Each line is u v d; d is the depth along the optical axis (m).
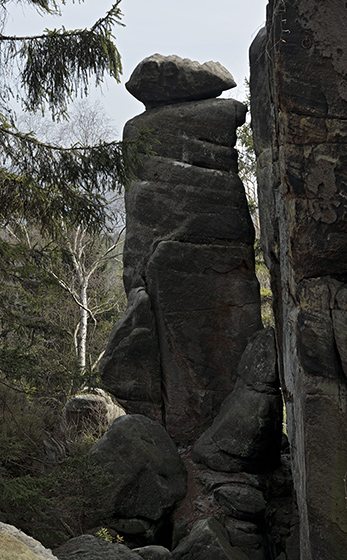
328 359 5.40
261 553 7.12
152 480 7.69
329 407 5.35
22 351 6.00
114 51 5.28
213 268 9.55
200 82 9.89
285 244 6.39
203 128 9.71
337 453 5.28
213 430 8.67
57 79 5.44
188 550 6.79
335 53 5.41
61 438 9.58
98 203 5.88
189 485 8.25
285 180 5.64
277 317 8.02
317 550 5.30
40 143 5.48
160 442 8.41
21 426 7.98
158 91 10.05
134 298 9.71
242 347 9.45
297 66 5.50
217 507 7.64
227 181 9.68
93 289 20.17
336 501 5.23
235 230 9.64
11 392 9.15
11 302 6.51
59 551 5.33
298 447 6.07
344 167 5.41
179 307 9.51
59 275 14.51
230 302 9.55
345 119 5.41
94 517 7.17
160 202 9.70
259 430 8.10
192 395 9.47
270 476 8.27
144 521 7.48
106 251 18.39
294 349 6.05
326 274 5.59
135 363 9.59
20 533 3.63
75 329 18.11
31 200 5.83
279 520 7.77
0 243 5.76
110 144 5.54
